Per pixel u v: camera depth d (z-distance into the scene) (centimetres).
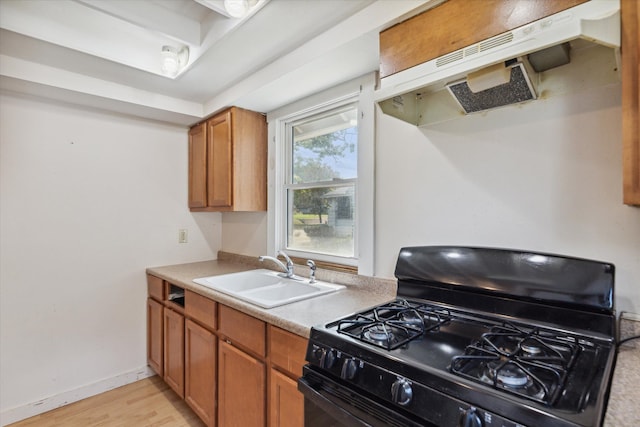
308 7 137
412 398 78
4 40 164
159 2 162
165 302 231
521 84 110
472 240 138
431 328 108
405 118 144
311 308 144
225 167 237
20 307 207
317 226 221
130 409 214
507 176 128
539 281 107
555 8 87
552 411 62
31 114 211
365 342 97
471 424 68
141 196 258
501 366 79
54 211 220
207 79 210
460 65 104
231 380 161
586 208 110
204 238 293
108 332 241
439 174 148
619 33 78
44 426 197
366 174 176
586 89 109
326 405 97
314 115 223
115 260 245
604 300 95
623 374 82
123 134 248
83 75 203
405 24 123
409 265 141
